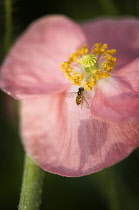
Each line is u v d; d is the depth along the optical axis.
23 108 0.42
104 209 0.46
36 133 0.41
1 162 0.47
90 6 0.50
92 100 0.39
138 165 0.46
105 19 0.45
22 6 0.48
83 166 0.38
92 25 0.44
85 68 0.40
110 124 0.38
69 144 0.39
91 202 0.46
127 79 0.40
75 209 0.46
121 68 0.41
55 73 0.42
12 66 0.42
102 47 0.41
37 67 0.42
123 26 0.44
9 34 0.46
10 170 0.46
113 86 0.40
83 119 0.39
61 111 0.40
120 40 0.43
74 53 0.41
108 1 0.47
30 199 0.38
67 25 0.44
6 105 0.47
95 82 0.40
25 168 0.39
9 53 0.43
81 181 0.46
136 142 0.38
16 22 0.47
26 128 0.41
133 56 0.42
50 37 0.44
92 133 0.39
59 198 0.46
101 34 0.44
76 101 0.39
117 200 0.44
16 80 0.42
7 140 0.47
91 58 0.40
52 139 0.40
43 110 0.41
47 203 0.46
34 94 0.41
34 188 0.39
